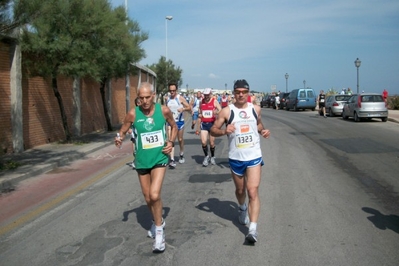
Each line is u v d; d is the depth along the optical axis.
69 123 18.36
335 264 4.74
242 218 6.16
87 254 5.22
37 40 13.44
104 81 20.88
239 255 5.05
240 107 5.55
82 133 20.00
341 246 5.26
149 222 6.45
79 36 14.30
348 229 5.88
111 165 11.92
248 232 5.39
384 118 24.91
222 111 5.59
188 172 10.34
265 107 57.03
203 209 7.04
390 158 11.81
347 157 12.09
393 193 7.88
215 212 6.85
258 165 5.51
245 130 5.48
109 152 14.67
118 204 7.56
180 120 11.34
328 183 8.77
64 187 9.16
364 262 4.78
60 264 4.95
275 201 7.38
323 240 5.48
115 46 16.80
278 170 10.24
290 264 4.77
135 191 8.54
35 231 6.20
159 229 5.24
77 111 19.02
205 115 10.92
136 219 6.62
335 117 30.48
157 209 5.25
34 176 10.45
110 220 6.60
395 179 9.09
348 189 8.22
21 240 5.84
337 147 14.18
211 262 4.87
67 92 18.14
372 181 8.91
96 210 7.21
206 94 10.83
